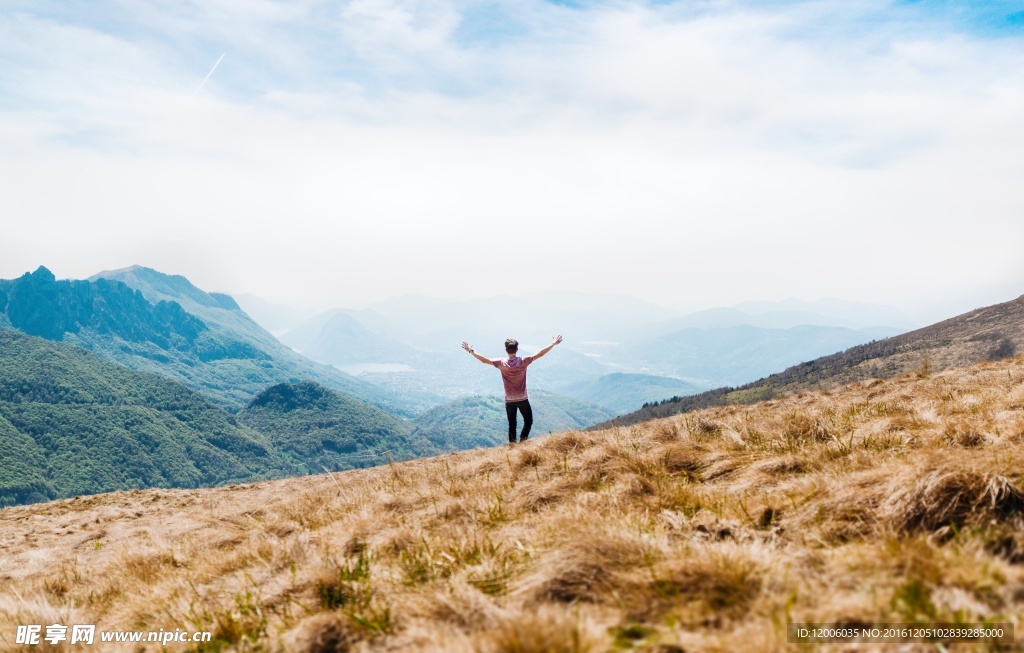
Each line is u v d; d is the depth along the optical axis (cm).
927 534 387
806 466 661
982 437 661
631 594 373
